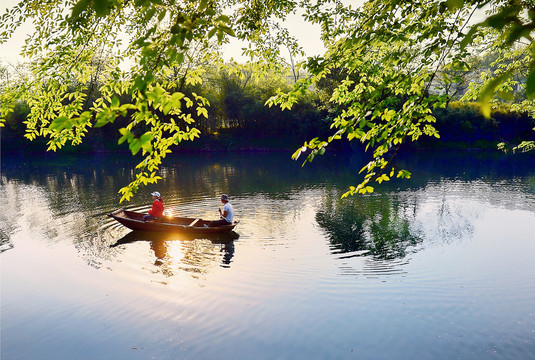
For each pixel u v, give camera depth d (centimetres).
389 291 919
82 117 228
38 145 5369
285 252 1204
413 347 699
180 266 1108
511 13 122
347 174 2867
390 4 371
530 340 705
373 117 389
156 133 448
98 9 177
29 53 584
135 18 596
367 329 761
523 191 2091
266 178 2727
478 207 1719
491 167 3188
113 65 592
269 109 5425
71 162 4278
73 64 564
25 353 716
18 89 570
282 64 740
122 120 5138
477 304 844
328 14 668
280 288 949
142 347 723
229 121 5872
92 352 714
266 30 695
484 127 4866
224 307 863
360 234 1367
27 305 892
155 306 875
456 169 3083
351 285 955
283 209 1753
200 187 2377
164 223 1423
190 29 248
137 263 1134
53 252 1239
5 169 3703
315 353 691
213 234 1401
